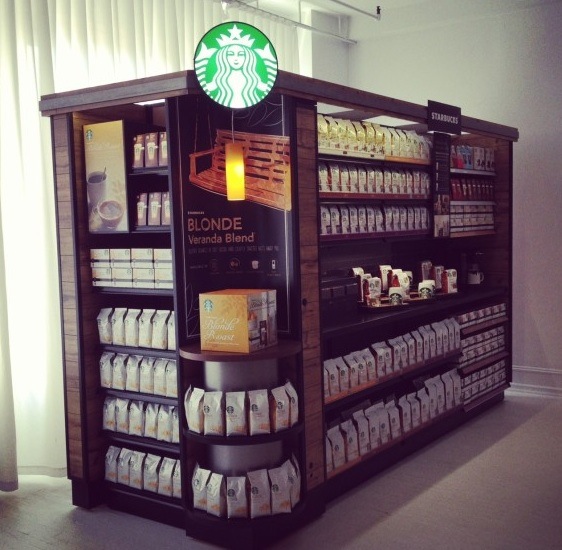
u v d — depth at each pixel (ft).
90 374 14.11
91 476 14.15
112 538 12.80
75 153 13.69
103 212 13.67
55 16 16.01
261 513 12.10
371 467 15.42
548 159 21.68
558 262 21.70
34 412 16.12
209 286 12.80
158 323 13.30
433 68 23.62
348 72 25.48
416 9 23.25
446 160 18.53
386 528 12.89
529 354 22.36
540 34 21.56
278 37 23.06
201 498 12.43
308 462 13.16
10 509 14.26
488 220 21.15
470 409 19.07
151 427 13.55
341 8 23.68
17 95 15.38
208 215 12.67
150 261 13.21
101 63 17.07
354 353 15.30
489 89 22.57
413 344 16.88
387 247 19.76
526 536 12.37
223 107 12.50
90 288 14.08
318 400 13.43
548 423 18.99
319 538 12.59
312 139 13.14
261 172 12.76
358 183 15.81
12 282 15.72
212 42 11.35
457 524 12.93
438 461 16.28
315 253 13.28
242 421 12.00
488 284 21.71
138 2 18.01
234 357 11.84
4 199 15.55
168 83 11.97
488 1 21.91
